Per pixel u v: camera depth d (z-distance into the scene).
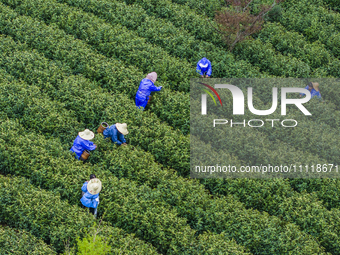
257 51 23.56
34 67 19.92
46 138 17.45
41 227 13.80
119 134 17.08
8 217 14.24
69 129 17.64
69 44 21.59
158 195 15.30
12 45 21.05
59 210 14.06
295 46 24.33
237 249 13.96
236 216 15.05
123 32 23.39
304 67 22.56
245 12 23.59
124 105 18.95
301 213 15.48
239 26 22.84
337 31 26.22
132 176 16.22
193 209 15.22
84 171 15.48
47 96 18.83
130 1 26.62
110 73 20.48
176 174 16.84
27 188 14.74
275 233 14.44
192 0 27.06
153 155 17.52
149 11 26.22
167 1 26.55
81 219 13.84
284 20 26.92
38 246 13.20
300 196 16.02
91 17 23.98
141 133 17.78
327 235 14.89
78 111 18.64
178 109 19.44
